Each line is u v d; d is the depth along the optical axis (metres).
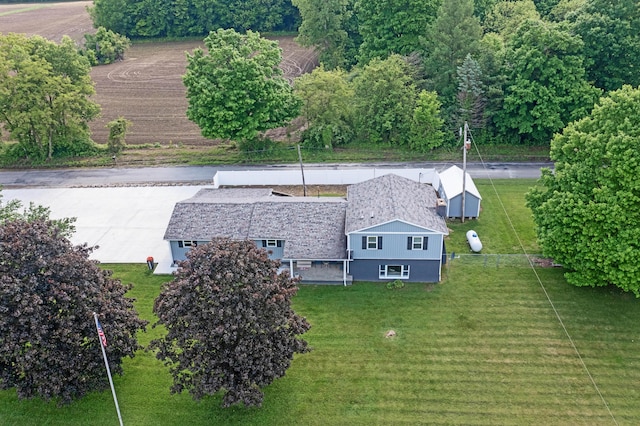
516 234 44.47
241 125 58.66
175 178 57.38
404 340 33.47
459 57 61.41
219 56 57.22
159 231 46.75
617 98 35.69
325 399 29.47
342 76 65.88
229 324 25.88
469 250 42.44
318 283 39.12
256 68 57.12
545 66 56.44
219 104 57.88
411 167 57.97
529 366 31.08
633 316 34.56
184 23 111.94
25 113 58.41
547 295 36.91
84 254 29.77
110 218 49.16
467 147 44.03
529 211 47.97
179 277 27.77
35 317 25.92
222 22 111.00
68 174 59.41
